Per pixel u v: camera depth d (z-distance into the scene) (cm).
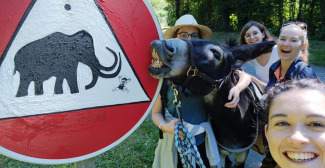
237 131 244
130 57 181
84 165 182
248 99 261
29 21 154
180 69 198
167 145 236
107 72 174
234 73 253
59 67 161
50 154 161
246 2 2417
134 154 410
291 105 126
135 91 183
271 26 2439
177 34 317
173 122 216
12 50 151
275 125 130
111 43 174
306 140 117
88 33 168
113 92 176
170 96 237
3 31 149
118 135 179
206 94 221
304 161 120
